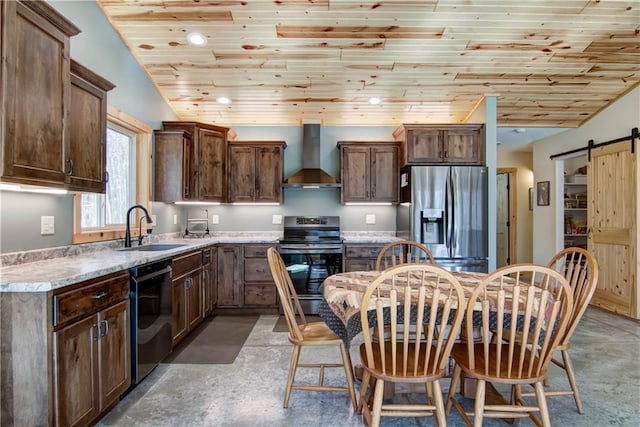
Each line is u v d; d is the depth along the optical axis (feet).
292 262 13.89
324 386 7.47
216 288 13.85
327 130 16.38
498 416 6.12
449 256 13.44
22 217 7.18
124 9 9.93
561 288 5.65
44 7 5.95
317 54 11.82
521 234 22.54
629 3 9.70
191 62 12.18
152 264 8.38
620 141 13.88
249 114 15.52
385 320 7.43
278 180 15.10
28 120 5.77
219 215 16.08
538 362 5.69
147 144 12.44
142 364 7.86
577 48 11.51
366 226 16.15
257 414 7.00
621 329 12.13
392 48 11.53
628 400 7.57
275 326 12.50
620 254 13.80
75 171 7.23
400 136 15.15
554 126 16.42
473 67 12.50
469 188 13.56
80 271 6.19
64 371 5.57
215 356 9.86
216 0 9.66
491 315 6.62
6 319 5.33
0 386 5.36
